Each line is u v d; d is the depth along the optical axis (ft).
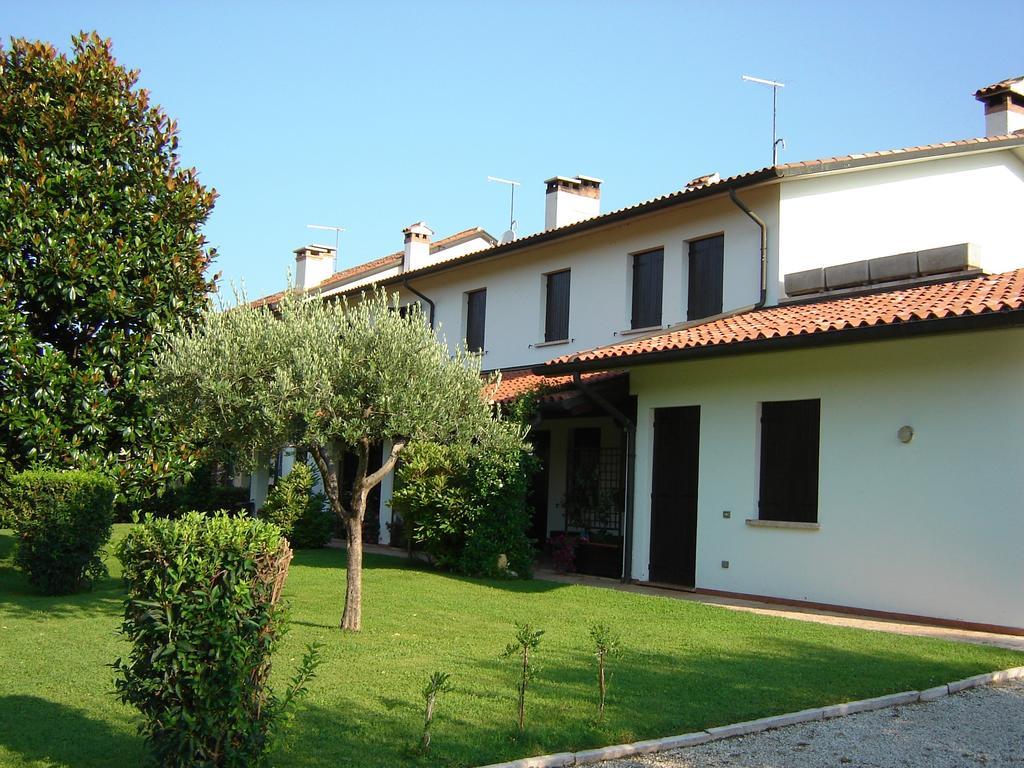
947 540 35.42
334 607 37.29
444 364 32.50
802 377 41.09
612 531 52.26
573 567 52.70
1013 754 20.08
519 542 48.75
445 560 50.75
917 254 43.73
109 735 19.70
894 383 37.68
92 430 44.11
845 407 39.29
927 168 52.90
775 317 43.80
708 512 44.55
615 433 58.95
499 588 44.34
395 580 46.11
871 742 20.80
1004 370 34.35
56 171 44.42
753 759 19.47
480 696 23.22
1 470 43.75
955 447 35.53
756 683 25.50
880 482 37.78
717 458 44.42
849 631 33.47
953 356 35.88
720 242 52.85
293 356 29.84
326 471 32.07
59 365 43.42
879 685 25.41
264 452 31.60
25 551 39.22
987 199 55.06
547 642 30.68
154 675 16.46
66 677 24.50
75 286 43.68
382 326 31.04
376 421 30.35
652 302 56.90
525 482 49.44
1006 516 33.83
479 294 72.90
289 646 28.99
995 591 33.88
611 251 59.57
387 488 71.72
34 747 18.86
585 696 23.53
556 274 65.16
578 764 18.80
